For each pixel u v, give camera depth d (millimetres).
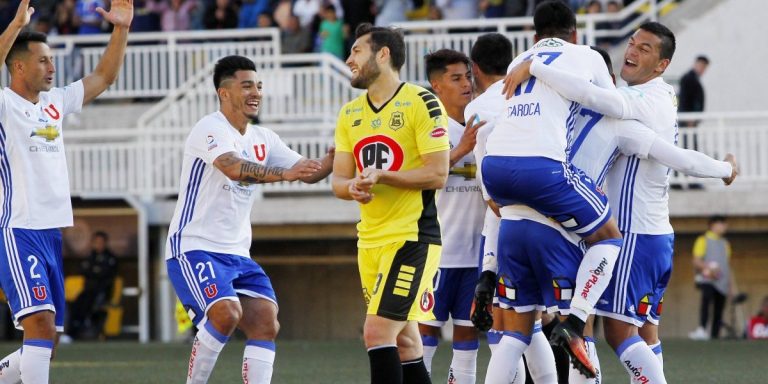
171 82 78000
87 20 83000
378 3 82750
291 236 72375
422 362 25938
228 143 28375
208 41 80188
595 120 26016
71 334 71062
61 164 29547
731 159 27188
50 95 29766
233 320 27766
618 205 26641
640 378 26375
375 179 24375
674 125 27016
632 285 26516
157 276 73562
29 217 28781
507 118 25766
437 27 74125
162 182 72438
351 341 68375
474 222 30109
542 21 27016
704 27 78125
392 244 25062
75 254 71625
